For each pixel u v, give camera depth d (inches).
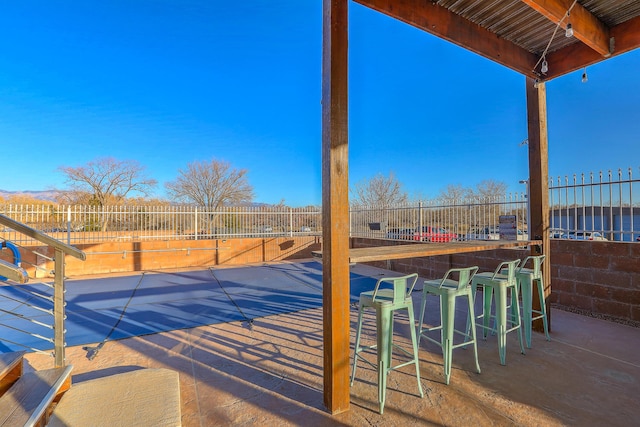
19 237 289.4
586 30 111.6
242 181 1060.5
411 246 128.7
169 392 81.4
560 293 179.5
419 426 76.2
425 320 162.2
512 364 109.8
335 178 83.0
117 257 328.8
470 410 82.4
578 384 95.3
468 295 104.9
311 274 309.6
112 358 116.5
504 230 216.8
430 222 278.4
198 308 187.6
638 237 150.6
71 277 297.3
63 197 822.5
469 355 117.6
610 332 140.3
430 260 277.0
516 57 137.6
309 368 107.9
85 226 319.9
